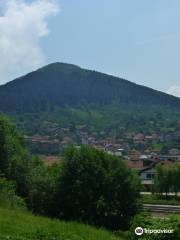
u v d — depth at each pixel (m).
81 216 53.97
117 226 53.84
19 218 23.30
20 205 33.88
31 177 55.12
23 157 55.56
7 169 53.09
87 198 54.59
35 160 61.66
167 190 105.00
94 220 53.72
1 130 54.44
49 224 22.67
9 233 18.91
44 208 54.66
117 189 55.12
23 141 61.75
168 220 21.53
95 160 56.25
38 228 20.53
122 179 55.59
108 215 53.69
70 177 55.34
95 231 23.75
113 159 56.91
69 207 54.94
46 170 58.19
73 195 54.69
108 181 55.16
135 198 55.41
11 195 34.25
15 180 53.16
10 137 55.06
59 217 54.69
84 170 55.41
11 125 59.09
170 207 71.81
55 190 55.00
